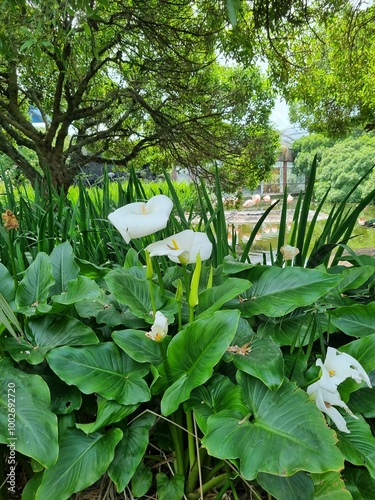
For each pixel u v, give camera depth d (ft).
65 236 4.02
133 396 1.99
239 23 12.92
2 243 4.05
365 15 13.99
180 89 15.31
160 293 2.66
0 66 13.09
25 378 1.95
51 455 1.66
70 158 15.49
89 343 2.26
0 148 12.94
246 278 2.82
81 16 5.96
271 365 1.94
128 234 2.01
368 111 19.69
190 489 2.11
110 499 2.08
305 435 1.67
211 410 1.99
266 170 18.19
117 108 16.76
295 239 4.10
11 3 5.84
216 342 1.98
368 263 3.48
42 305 2.35
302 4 11.32
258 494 1.97
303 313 2.81
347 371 1.92
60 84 13.94
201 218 4.03
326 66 17.84
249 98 17.12
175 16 13.12
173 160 17.52
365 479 2.03
